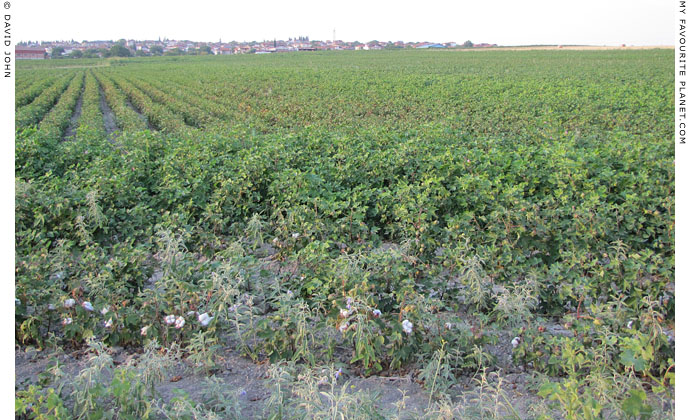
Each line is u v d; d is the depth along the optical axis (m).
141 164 9.22
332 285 4.43
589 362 3.74
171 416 2.90
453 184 8.38
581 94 25.36
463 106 21.42
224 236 7.07
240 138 11.88
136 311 4.27
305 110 21.09
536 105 21.16
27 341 4.40
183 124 18.17
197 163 8.91
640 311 4.26
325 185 8.41
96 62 97.44
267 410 3.32
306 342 3.97
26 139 10.08
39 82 42.41
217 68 62.72
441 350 3.68
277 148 9.67
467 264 4.77
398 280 4.53
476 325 4.55
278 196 8.01
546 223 6.07
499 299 4.18
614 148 9.78
